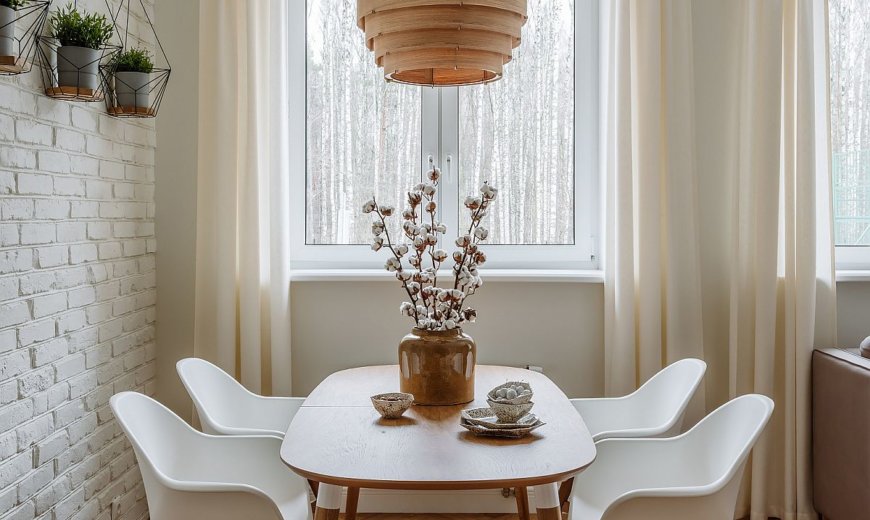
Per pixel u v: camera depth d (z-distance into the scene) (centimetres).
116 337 298
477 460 198
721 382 341
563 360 345
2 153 216
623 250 325
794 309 327
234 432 253
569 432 222
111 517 297
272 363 329
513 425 216
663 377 282
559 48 359
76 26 240
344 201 359
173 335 342
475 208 246
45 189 241
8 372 221
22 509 229
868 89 355
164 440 232
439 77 263
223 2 322
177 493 199
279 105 325
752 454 330
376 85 357
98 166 280
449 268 359
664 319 333
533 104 359
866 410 278
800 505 324
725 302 340
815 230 325
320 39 356
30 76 231
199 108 326
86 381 273
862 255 356
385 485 184
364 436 218
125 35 305
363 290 342
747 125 329
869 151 355
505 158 360
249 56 323
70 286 259
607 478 238
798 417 323
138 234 320
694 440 235
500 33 229
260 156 330
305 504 236
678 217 326
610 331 334
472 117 359
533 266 362
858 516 284
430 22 222
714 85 338
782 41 326
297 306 342
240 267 326
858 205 357
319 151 358
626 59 323
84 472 272
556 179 361
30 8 229
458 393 251
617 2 324
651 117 323
